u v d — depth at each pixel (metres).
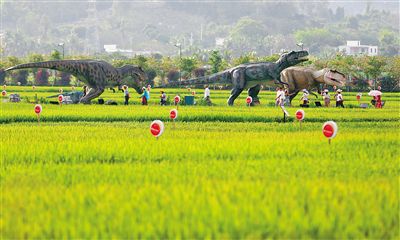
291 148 28.95
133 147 29.30
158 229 16.33
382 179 21.75
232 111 57.12
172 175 22.61
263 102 82.88
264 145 29.92
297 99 95.50
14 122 48.19
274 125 45.31
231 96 76.00
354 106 75.50
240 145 29.92
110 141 31.77
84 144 30.42
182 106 68.38
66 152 28.14
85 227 16.34
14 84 170.50
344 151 28.22
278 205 18.03
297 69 80.12
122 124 45.94
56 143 31.00
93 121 49.56
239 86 75.31
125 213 17.56
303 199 18.64
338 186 20.30
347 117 52.91
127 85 80.12
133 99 86.94
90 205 18.47
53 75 177.00
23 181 21.97
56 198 19.12
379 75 152.00
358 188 20.00
